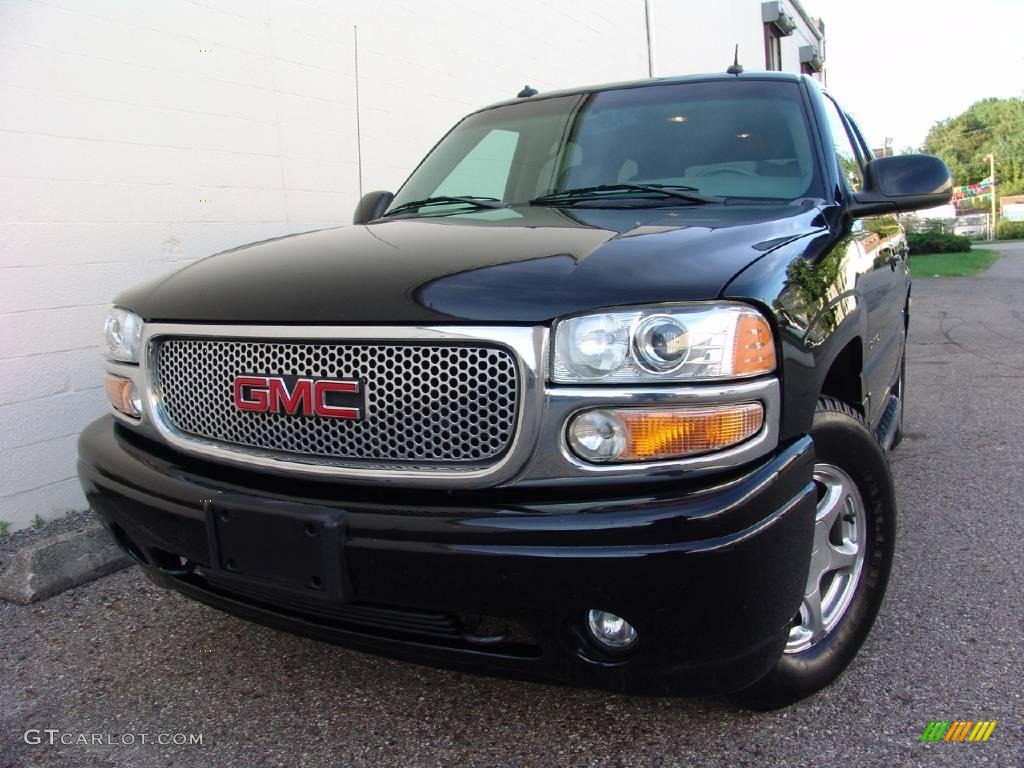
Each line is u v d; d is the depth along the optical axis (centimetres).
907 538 337
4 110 362
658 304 175
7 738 226
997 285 1407
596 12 854
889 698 229
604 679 180
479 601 175
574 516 170
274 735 225
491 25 684
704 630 172
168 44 426
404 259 206
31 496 377
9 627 289
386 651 195
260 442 201
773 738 214
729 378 175
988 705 224
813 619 226
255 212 479
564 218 246
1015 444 461
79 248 391
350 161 543
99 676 257
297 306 194
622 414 172
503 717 229
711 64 1241
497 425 177
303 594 187
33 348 375
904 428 504
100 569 330
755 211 249
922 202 275
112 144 402
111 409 254
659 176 285
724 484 175
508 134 333
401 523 177
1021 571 303
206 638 279
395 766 210
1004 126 8144
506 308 176
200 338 211
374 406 184
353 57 542
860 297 256
